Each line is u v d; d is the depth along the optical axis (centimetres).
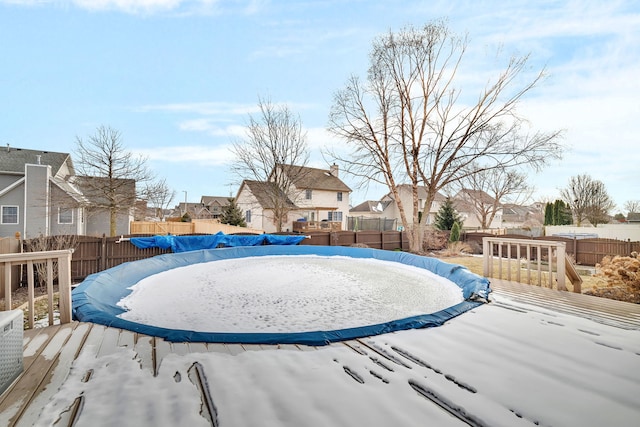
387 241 1409
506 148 1186
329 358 231
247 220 2514
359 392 185
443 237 1512
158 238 904
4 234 1374
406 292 566
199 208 4612
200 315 439
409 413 166
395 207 3388
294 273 753
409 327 298
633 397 184
